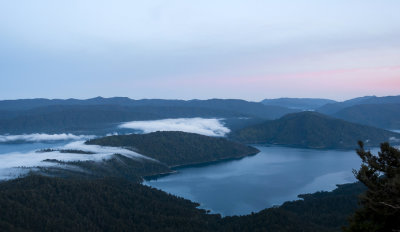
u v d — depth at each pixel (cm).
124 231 12706
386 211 3706
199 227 13625
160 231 12744
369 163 4369
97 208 14150
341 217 13450
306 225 12669
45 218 12288
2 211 11988
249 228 12850
